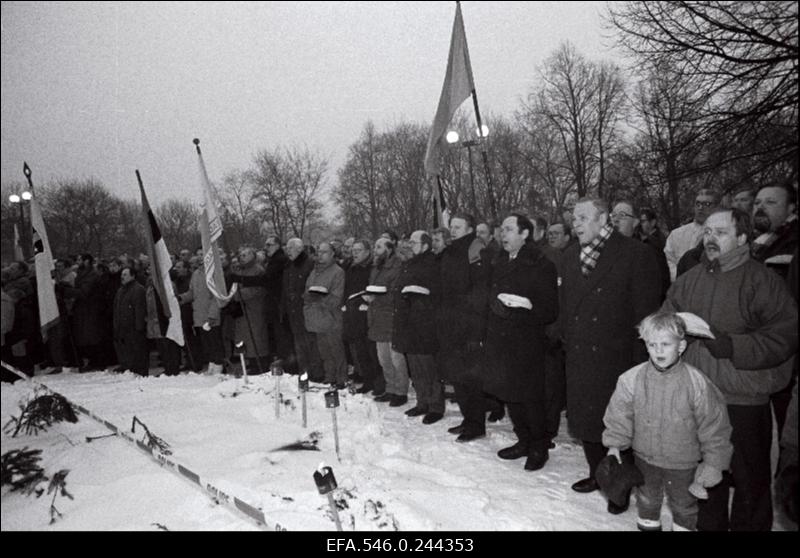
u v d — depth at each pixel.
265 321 8.09
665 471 2.86
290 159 31.91
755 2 5.75
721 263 2.79
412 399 6.56
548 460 4.32
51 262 7.43
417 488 3.70
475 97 7.39
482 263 4.71
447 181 22.30
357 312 6.59
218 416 5.57
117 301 9.09
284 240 31.39
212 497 3.53
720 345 2.61
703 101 6.46
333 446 4.64
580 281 3.59
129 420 5.44
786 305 2.60
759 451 2.75
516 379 4.05
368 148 30.53
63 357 10.22
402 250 7.21
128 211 28.33
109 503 3.70
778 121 5.93
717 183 6.77
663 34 6.62
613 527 3.18
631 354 3.45
